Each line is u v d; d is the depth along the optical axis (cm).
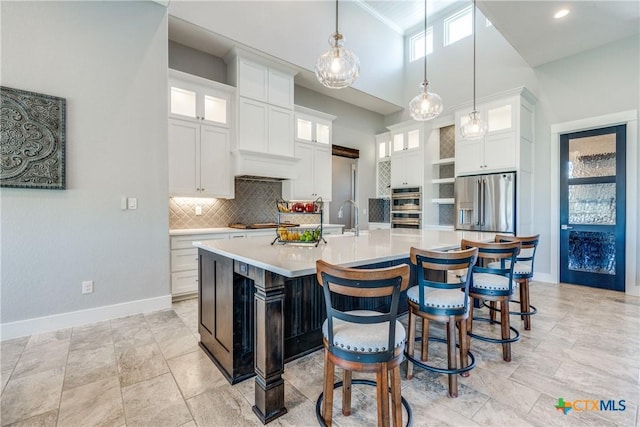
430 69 591
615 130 388
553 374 194
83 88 275
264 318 153
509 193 430
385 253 186
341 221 620
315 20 475
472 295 225
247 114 421
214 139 401
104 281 288
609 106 392
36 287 256
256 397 159
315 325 228
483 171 465
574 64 420
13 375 192
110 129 290
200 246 224
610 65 391
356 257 170
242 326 187
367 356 127
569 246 426
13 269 247
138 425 149
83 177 276
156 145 317
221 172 407
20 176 246
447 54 567
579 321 284
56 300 265
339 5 513
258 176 446
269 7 423
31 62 252
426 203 558
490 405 163
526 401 167
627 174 378
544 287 411
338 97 586
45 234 260
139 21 307
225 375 191
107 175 289
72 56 270
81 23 275
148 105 312
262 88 437
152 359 213
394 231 358
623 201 381
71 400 167
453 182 545
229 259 185
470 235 308
